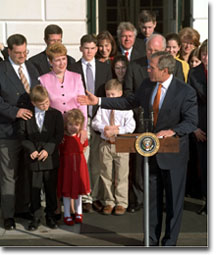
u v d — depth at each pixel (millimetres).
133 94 5625
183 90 5285
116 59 6527
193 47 7070
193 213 6465
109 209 6414
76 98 6129
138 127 6422
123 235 5828
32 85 6059
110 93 6227
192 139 6898
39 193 5977
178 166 5355
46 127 5898
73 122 6012
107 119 6332
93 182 6523
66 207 6113
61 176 6121
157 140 4914
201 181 6500
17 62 5941
